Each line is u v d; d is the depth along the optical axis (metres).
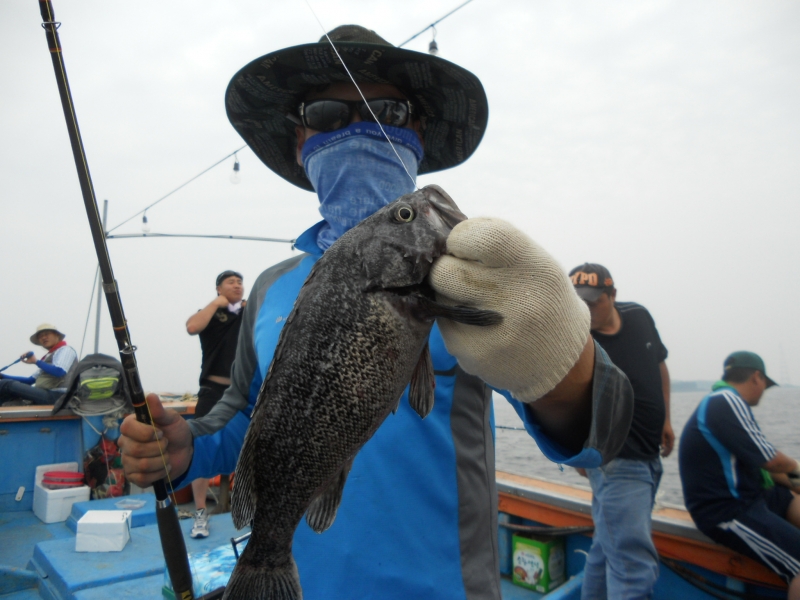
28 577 2.98
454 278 1.16
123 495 4.73
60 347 7.79
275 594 1.29
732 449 3.06
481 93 2.02
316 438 1.28
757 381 3.71
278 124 2.32
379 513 1.42
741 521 2.98
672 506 3.80
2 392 7.03
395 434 1.48
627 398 1.30
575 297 1.18
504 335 1.10
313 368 1.29
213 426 1.75
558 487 3.97
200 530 3.52
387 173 1.85
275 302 1.77
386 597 1.36
